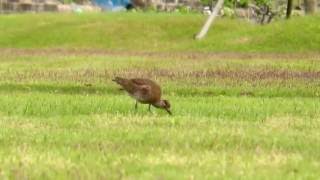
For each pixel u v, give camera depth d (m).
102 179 17.91
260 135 25.31
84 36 94.50
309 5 104.75
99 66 62.03
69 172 18.69
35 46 91.19
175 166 19.58
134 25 98.25
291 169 19.31
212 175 18.39
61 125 28.02
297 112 33.34
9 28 100.06
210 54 78.00
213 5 114.56
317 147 23.05
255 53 79.56
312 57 72.38
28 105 35.41
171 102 37.06
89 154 21.42
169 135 25.12
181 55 76.31
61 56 73.44
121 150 22.14
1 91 44.69
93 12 117.94
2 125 28.00
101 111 33.28
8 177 18.33
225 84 48.59
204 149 22.47
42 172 18.70
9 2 128.75
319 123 28.98
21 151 21.98
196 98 40.41
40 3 131.12
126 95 41.75
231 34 91.00
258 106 35.56
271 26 91.62
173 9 132.12
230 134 25.39
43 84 48.62
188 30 95.88
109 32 95.81
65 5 133.00
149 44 90.62
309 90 45.31
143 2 135.12
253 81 50.34
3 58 71.50
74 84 48.81
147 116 30.97
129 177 18.11
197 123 28.53
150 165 19.70
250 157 21.03
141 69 59.09
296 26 89.38
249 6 111.88
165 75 54.28
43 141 24.05
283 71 57.06
